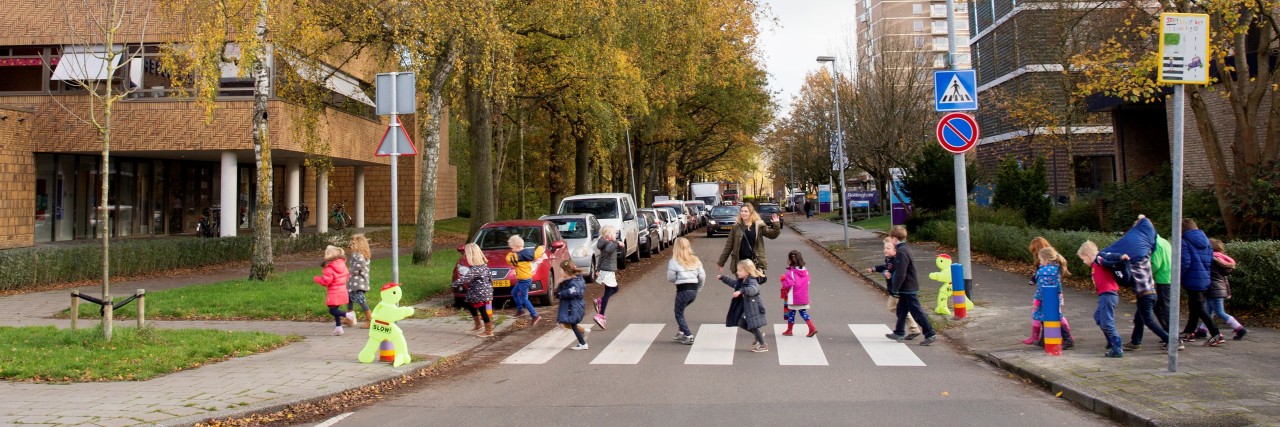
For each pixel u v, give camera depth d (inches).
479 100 838.5
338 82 1023.0
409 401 268.5
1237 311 396.2
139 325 361.4
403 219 1595.7
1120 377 269.4
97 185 1056.8
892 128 1157.1
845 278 682.2
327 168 754.2
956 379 288.5
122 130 905.5
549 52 926.4
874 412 238.5
